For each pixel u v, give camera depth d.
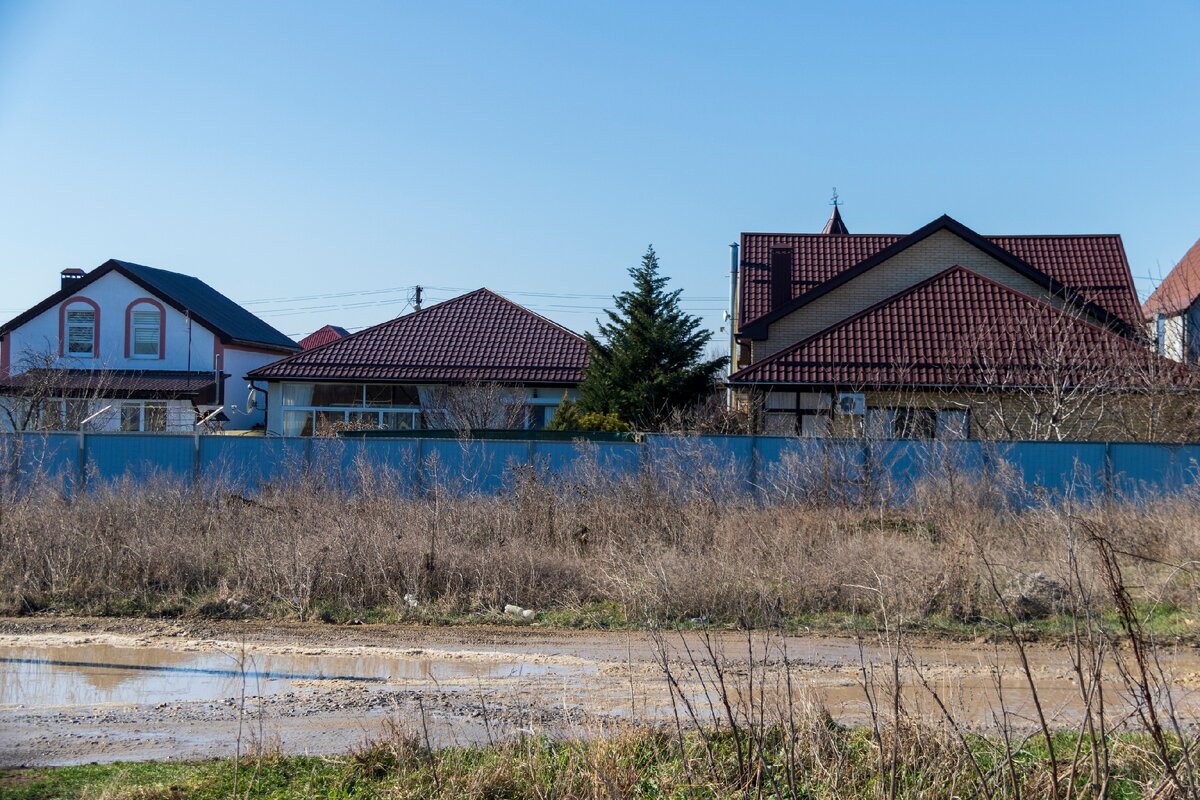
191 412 34.19
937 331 24.23
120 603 11.35
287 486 15.91
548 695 7.96
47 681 8.52
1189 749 5.11
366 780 5.96
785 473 16.81
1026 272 28.22
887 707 6.90
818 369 23.48
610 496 14.84
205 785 5.84
